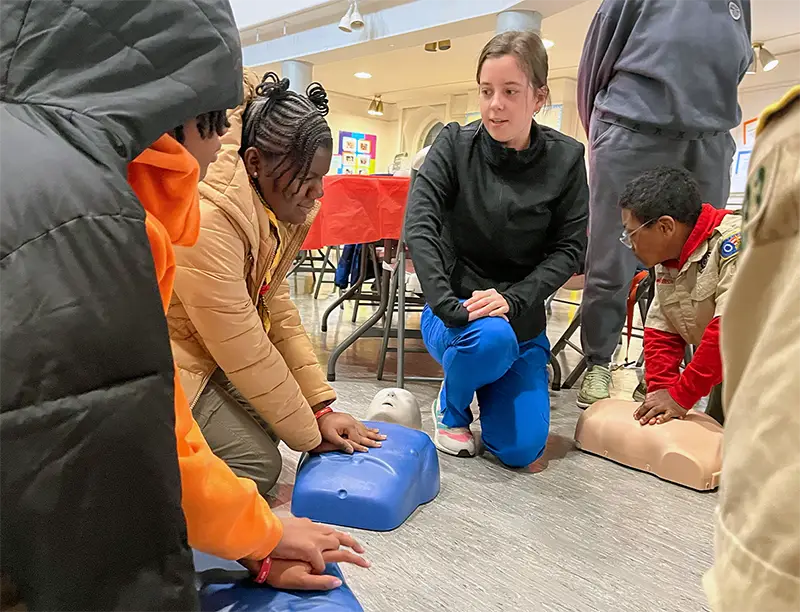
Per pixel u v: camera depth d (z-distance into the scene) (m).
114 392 0.44
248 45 5.88
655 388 1.46
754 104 4.93
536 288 1.39
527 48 1.33
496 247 1.47
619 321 1.84
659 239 1.41
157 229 0.54
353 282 3.17
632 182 1.46
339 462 1.17
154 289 0.46
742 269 0.39
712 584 0.40
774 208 0.36
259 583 0.76
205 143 0.60
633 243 1.46
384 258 2.16
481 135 1.46
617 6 1.68
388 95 8.15
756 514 0.37
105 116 0.46
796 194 0.35
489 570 0.98
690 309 1.44
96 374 0.43
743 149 4.10
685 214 1.38
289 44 5.39
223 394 1.20
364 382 2.10
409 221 1.42
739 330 0.40
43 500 0.41
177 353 1.12
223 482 0.63
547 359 1.55
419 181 1.46
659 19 1.62
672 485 1.33
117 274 0.44
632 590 0.95
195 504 0.61
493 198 1.43
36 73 0.46
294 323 1.29
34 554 0.42
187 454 0.60
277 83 1.05
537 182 1.43
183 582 0.49
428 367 2.36
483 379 1.36
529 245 1.47
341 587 0.76
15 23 0.46
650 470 1.38
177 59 0.50
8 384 0.40
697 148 1.71
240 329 1.03
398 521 1.11
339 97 8.31
